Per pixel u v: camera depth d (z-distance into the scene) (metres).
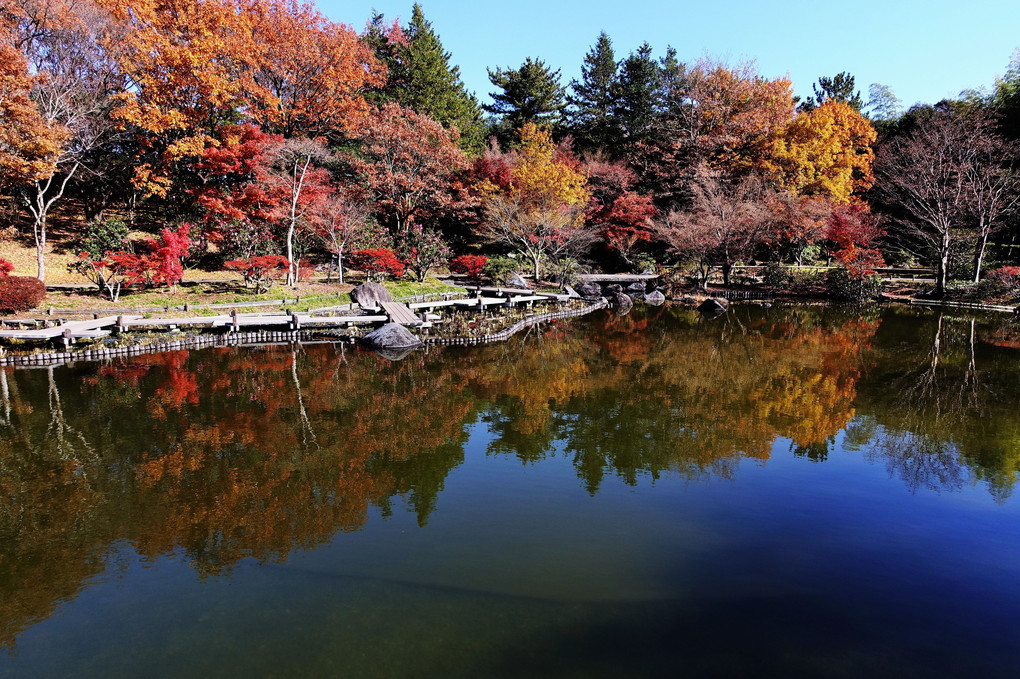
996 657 3.27
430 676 3.11
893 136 28.95
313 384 9.47
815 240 26.00
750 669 3.16
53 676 3.17
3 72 13.12
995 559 4.34
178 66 19.38
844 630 3.50
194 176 21.45
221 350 12.03
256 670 3.18
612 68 32.97
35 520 4.99
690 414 7.98
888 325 16.31
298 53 22.88
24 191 17.66
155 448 6.62
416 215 24.86
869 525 4.89
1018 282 19.52
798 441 6.94
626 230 26.95
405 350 12.45
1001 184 21.64
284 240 19.28
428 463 6.27
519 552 4.44
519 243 25.89
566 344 13.48
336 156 21.92
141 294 15.07
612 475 5.96
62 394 8.65
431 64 29.69
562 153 28.59
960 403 8.45
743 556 4.39
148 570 4.23
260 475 5.91
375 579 4.07
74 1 16.23
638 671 3.14
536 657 3.26
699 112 28.67
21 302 12.55
